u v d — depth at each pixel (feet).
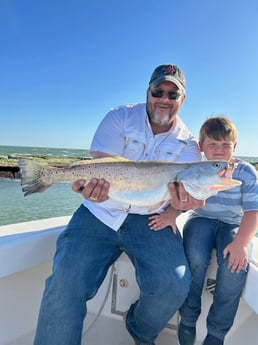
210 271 6.82
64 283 5.60
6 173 53.16
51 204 34.68
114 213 6.65
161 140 7.25
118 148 7.34
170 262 6.07
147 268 6.11
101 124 7.57
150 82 7.27
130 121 7.36
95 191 6.24
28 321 6.98
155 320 6.07
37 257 6.70
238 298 6.23
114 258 6.71
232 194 6.96
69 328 5.41
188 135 7.61
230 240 6.51
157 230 6.63
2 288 6.49
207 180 6.15
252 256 6.68
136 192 6.37
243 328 6.59
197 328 6.94
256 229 6.49
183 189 6.23
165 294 5.86
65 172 6.29
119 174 6.32
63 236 6.57
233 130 7.43
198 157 7.40
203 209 7.23
